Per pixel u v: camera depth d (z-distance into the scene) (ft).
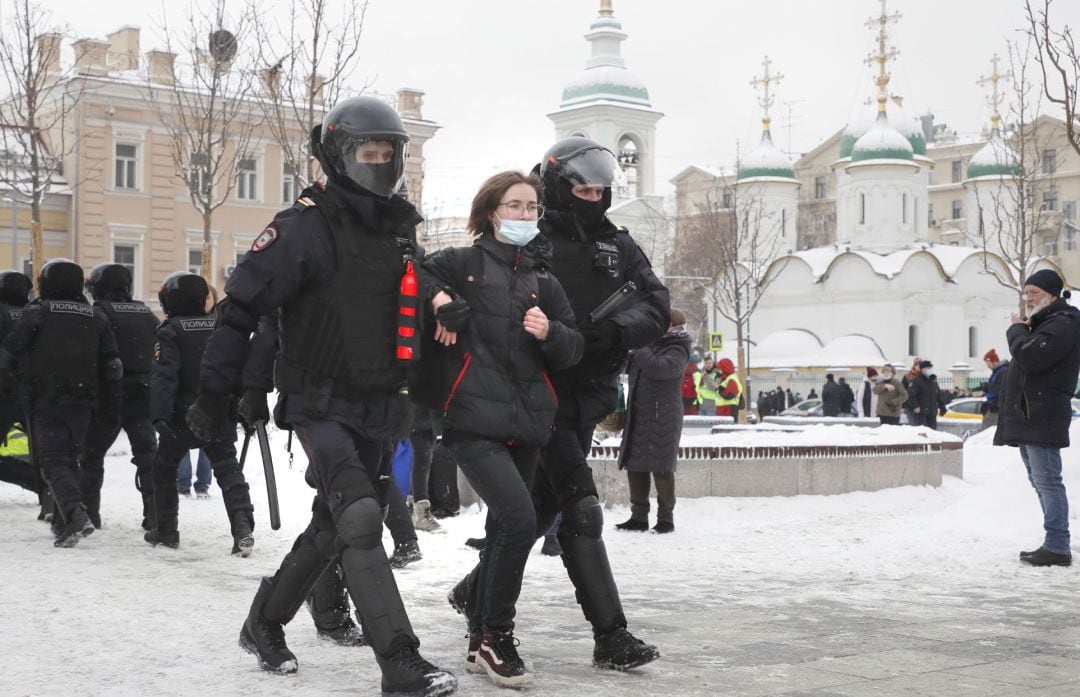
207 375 16.37
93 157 145.89
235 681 16.92
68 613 21.95
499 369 16.89
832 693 16.65
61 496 30.96
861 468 46.62
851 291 206.39
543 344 16.88
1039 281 30.83
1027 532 33.81
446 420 16.87
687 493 41.98
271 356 16.83
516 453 17.37
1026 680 17.75
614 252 19.10
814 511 42.24
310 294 16.43
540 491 18.62
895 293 201.57
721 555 31.71
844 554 31.83
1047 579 28.12
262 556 30.07
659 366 35.37
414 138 165.27
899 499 46.14
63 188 146.51
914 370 89.35
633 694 16.38
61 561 28.53
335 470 16.20
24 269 146.00
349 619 19.49
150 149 149.28
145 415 34.24
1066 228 298.76
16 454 37.37
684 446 42.09
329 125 16.66
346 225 16.51
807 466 44.62
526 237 17.26
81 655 18.54
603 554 18.02
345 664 17.99
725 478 42.75
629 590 25.96
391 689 15.64
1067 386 30.50
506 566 16.81
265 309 16.29
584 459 18.40
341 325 16.34
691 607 23.77
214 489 47.73
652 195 253.44
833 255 214.28
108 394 32.63
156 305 150.61
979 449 67.51
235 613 22.11
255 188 155.12
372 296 16.55
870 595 25.49
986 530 34.35
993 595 25.77
